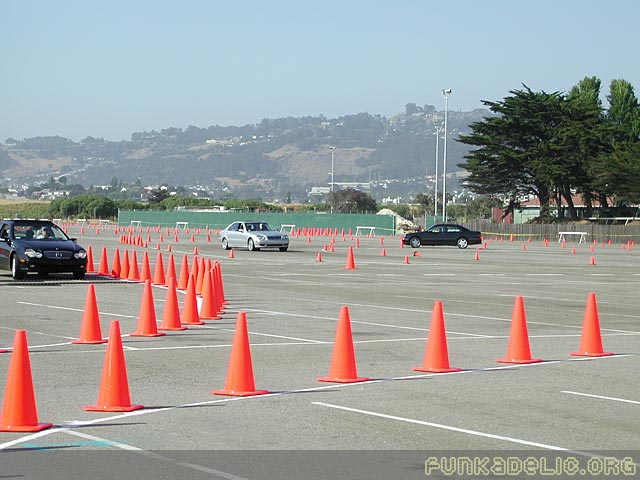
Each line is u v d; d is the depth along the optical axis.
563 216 99.94
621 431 10.42
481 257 52.84
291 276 35.00
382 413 11.20
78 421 10.66
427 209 160.75
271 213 104.81
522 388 13.00
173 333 18.56
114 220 137.00
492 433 10.22
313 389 12.74
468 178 101.50
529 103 96.94
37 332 18.42
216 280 22.83
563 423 10.79
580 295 28.61
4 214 151.12
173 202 153.25
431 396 12.31
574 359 15.81
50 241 31.02
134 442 9.69
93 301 17.19
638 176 89.00
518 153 96.75
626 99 114.50
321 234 96.38
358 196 170.38
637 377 14.05
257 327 19.61
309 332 18.84
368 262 45.03
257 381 13.32
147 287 18.17
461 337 18.47
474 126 100.44
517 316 15.45
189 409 11.36
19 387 10.23
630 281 34.91
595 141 94.50
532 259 51.19
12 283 29.38
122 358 11.44
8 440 9.74
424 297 27.17
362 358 15.61
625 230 82.94
